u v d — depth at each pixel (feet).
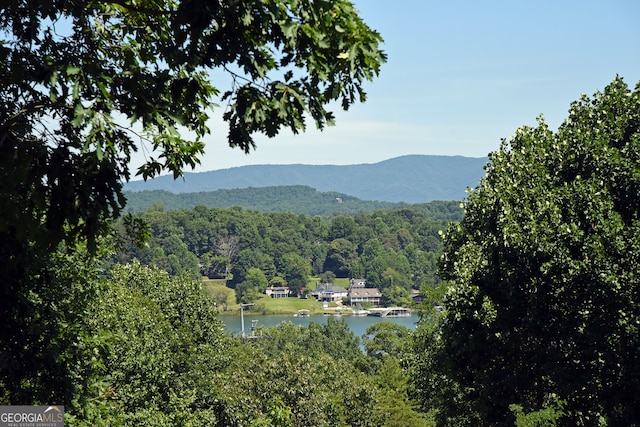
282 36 38.27
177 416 137.69
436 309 152.15
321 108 39.81
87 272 63.05
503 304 104.22
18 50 40.81
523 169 107.24
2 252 46.68
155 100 42.73
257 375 174.29
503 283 101.96
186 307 173.99
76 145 42.63
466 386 116.06
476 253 108.58
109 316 117.80
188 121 47.70
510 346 100.58
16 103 42.70
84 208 41.14
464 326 106.52
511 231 97.86
